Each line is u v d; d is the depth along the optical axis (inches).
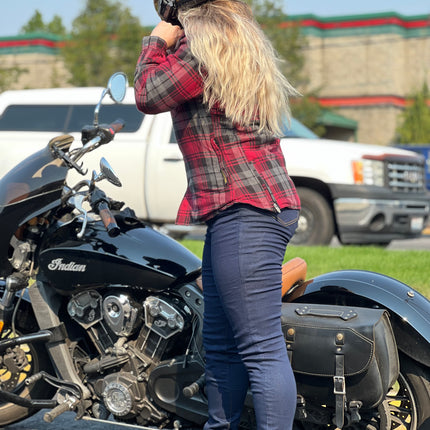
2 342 127.7
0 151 395.5
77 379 129.5
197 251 319.6
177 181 372.2
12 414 139.6
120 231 127.0
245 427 119.0
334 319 111.0
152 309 123.5
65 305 133.0
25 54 1469.0
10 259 129.5
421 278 256.8
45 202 127.6
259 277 103.8
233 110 100.9
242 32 101.8
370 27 1467.8
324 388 111.0
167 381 123.8
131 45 1007.6
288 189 105.7
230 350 111.5
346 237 382.6
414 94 1393.9
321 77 1485.0
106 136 127.1
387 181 390.0
